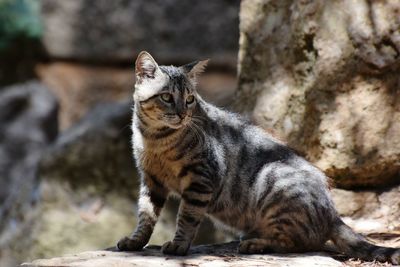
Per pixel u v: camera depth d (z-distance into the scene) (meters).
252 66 12.08
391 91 10.62
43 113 22.48
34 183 17.42
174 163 8.85
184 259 8.20
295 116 11.35
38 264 7.70
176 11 23.25
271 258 8.38
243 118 9.73
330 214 8.97
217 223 9.67
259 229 9.20
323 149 10.92
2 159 21.86
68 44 23.69
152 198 9.22
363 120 10.71
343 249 8.80
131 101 17.62
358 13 10.88
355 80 10.82
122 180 16.77
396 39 10.57
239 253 8.76
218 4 23.11
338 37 10.97
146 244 9.20
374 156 10.60
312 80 11.14
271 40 11.85
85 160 16.88
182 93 8.89
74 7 23.61
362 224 10.38
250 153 9.34
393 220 10.42
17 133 22.17
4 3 23.94
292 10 11.59
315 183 9.00
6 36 23.91
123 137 16.94
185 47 23.20
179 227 8.73
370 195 10.75
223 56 22.78
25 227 16.78
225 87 21.80
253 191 9.19
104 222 16.45
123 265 7.62
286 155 9.32
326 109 10.96
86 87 23.38
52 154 17.06
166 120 8.73
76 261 7.86
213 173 8.91
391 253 8.43
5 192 21.55
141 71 9.10
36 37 23.92
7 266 16.42
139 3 23.41
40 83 23.75
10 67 24.27
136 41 23.42
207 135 9.00
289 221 8.84
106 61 23.61
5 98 22.52
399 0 10.70
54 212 16.59
